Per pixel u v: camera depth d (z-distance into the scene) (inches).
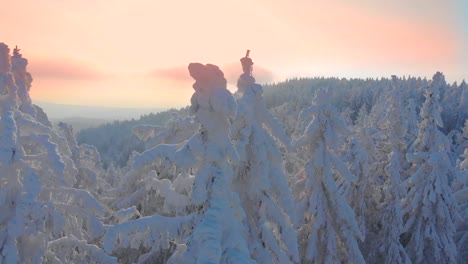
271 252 539.2
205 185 387.2
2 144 397.4
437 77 1164.5
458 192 1382.9
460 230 1354.6
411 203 1174.3
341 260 831.7
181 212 459.2
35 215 398.3
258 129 534.6
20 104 507.5
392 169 1176.2
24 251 419.8
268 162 530.0
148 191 592.4
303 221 806.5
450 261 1151.6
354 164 1118.4
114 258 460.8
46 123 722.2
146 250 614.2
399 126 1322.6
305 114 795.4
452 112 4601.4
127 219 470.3
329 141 789.9
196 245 373.4
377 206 1221.7
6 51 462.6
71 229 475.5
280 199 532.4
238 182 534.9
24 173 411.8
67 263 465.7
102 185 1108.5
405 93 5137.8
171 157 391.5
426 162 1170.0
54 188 448.5
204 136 398.6
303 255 825.5
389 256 1128.2
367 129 1246.3
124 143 5374.0
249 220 529.0
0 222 399.9
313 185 805.2
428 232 1153.4
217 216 383.9
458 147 2664.9
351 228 794.8
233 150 399.2
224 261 377.4
